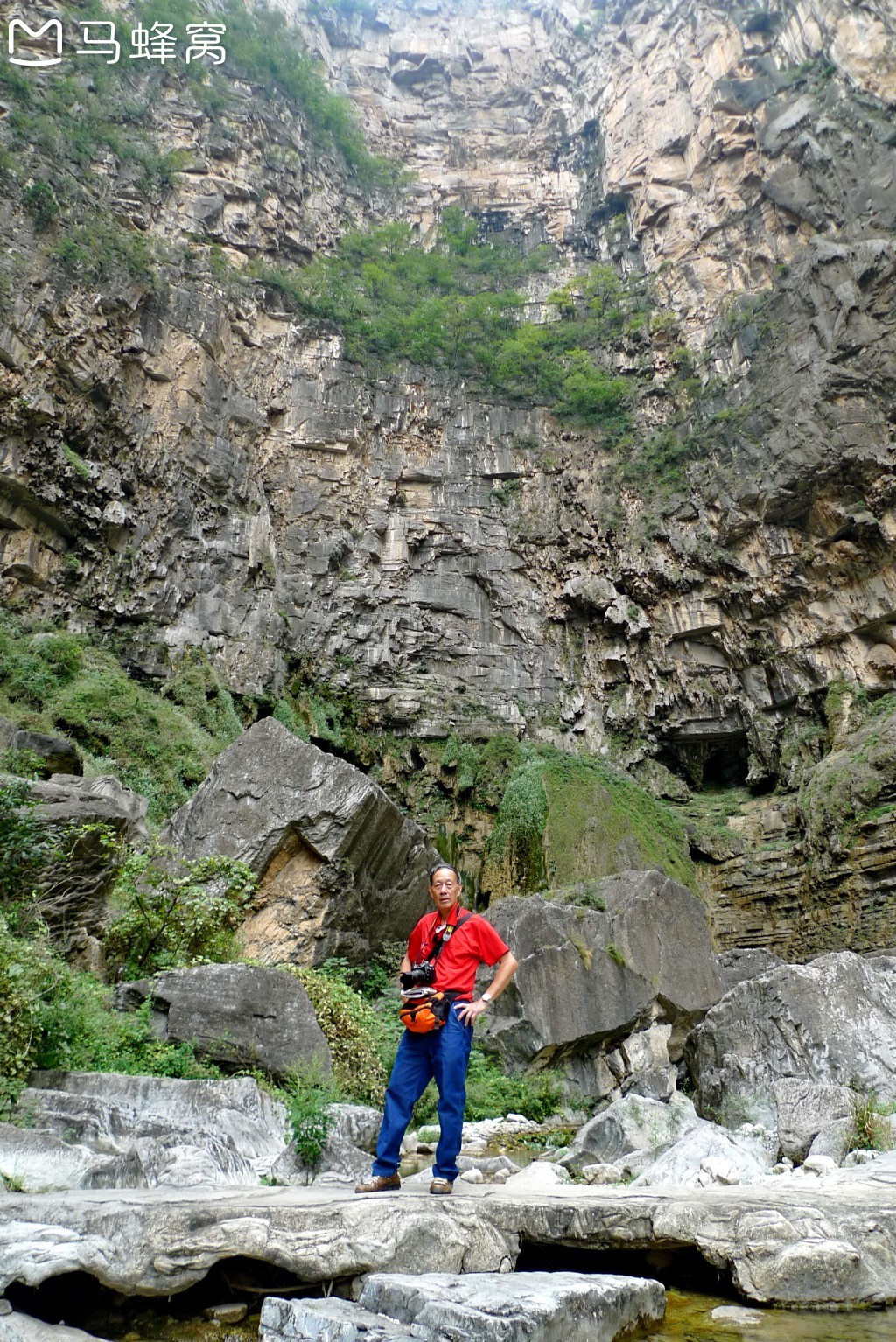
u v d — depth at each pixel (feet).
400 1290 11.01
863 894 76.33
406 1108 15.75
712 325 106.73
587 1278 12.00
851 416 88.43
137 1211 12.17
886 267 88.89
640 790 93.61
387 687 95.96
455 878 16.96
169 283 90.07
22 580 74.69
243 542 89.45
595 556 104.99
